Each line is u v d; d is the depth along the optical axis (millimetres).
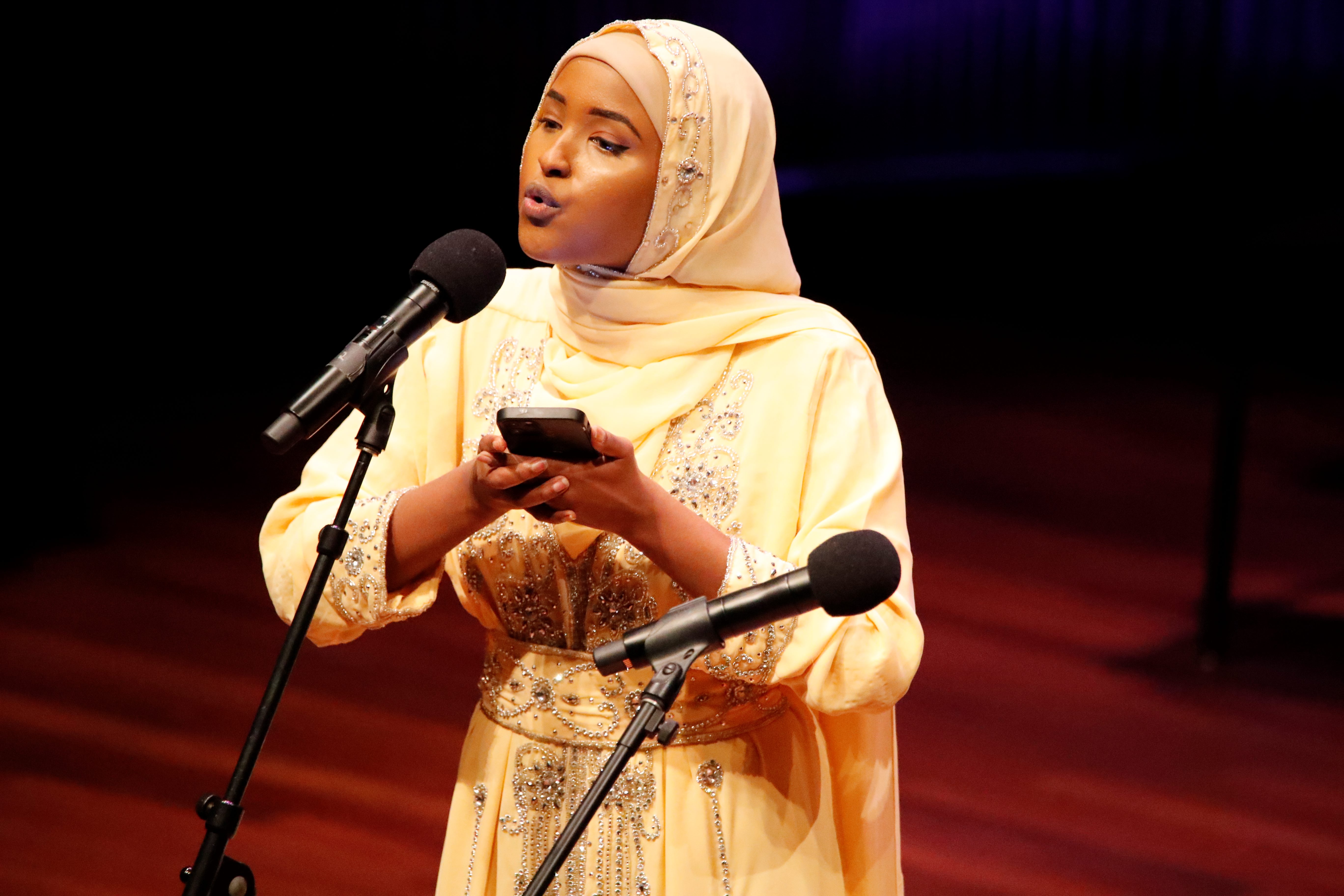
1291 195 17016
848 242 28547
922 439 21797
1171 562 18031
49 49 23266
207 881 4594
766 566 5430
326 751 13336
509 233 27016
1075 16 28391
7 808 12211
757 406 5809
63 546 17500
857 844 6320
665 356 5855
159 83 24547
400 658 15203
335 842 11922
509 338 6219
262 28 25016
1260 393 23906
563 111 5758
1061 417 22781
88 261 23953
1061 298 27922
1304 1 27406
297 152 25984
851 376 5836
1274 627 16453
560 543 5852
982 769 13438
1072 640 16062
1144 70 28359
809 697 5582
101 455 20109
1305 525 19141
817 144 29141
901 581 5750
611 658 4711
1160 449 21594
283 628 15812
